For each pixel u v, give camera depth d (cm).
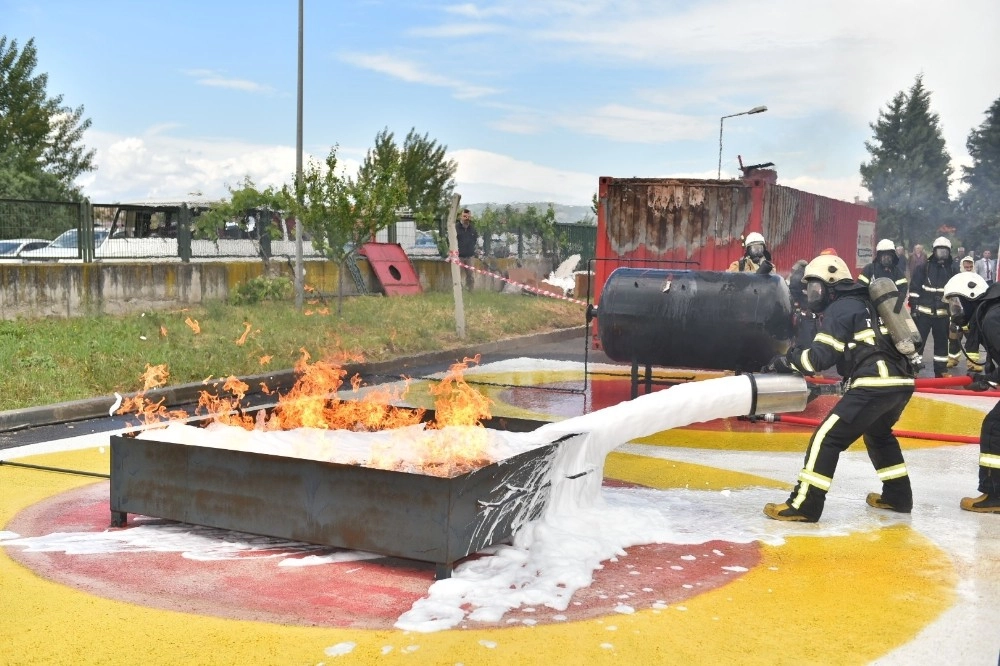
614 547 546
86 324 1456
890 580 508
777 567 527
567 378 1345
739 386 636
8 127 4697
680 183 1357
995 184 6812
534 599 460
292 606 451
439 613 439
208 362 1247
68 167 5072
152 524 589
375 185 1748
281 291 1884
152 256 1767
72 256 1614
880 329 620
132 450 567
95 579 486
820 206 1775
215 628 423
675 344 961
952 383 855
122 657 392
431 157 3600
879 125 7812
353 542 501
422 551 484
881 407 613
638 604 462
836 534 600
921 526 624
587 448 607
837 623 443
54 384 1062
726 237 1351
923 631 436
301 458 513
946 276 1381
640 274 988
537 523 555
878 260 1358
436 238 2514
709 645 414
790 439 929
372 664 388
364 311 1820
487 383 1279
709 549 560
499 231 2838
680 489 722
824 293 642
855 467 815
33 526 585
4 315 1459
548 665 389
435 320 1822
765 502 684
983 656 409
